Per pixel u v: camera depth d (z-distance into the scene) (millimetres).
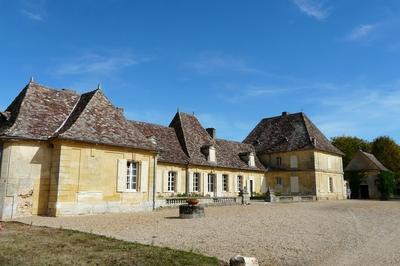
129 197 18984
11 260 6773
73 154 16828
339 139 61906
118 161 18672
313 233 11812
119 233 10906
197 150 30688
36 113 17781
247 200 27172
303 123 40531
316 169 36656
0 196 15383
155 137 28453
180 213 15773
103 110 19844
